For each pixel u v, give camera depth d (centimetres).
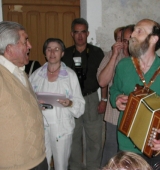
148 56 242
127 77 252
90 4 408
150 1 418
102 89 373
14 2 423
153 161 241
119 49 309
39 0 429
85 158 425
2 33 227
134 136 232
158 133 214
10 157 215
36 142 227
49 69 321
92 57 379
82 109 320
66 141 315
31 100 228
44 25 434
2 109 211
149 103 223
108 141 329
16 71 230
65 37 440
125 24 417
